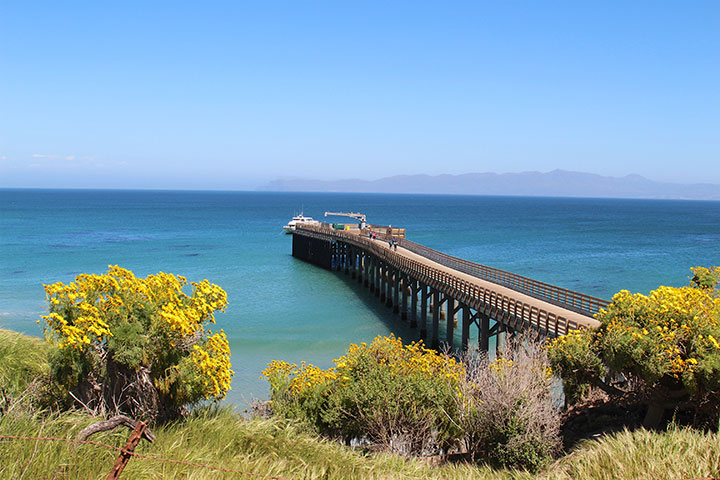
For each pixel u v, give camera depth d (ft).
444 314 117.08
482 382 40.98
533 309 62.69
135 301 33.37
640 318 41.22
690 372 36.24
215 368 34.42
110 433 25.73
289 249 236.22
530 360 40.73
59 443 22.76
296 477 26.18
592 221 497.46
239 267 180.96
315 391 44.39
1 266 169.78
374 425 41.93
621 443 30.32
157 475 22.99
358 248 161.79
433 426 42.42
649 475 26.05
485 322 74.95
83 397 32.55
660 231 374.02
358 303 128.06
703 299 41.98
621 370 40.50
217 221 418.72
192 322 34.78
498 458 37.83
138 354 31.40
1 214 454.40
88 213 488.85
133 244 241.55
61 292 32.40
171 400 33.50
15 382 33.01
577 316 69.15
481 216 575.79
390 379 43.47
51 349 31.91
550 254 224.53
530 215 608.60
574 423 45.98
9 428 23.35
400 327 105.70
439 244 265.34
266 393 67.26
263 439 30.96
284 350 86.63
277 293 137.49
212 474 24.13
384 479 29.81
